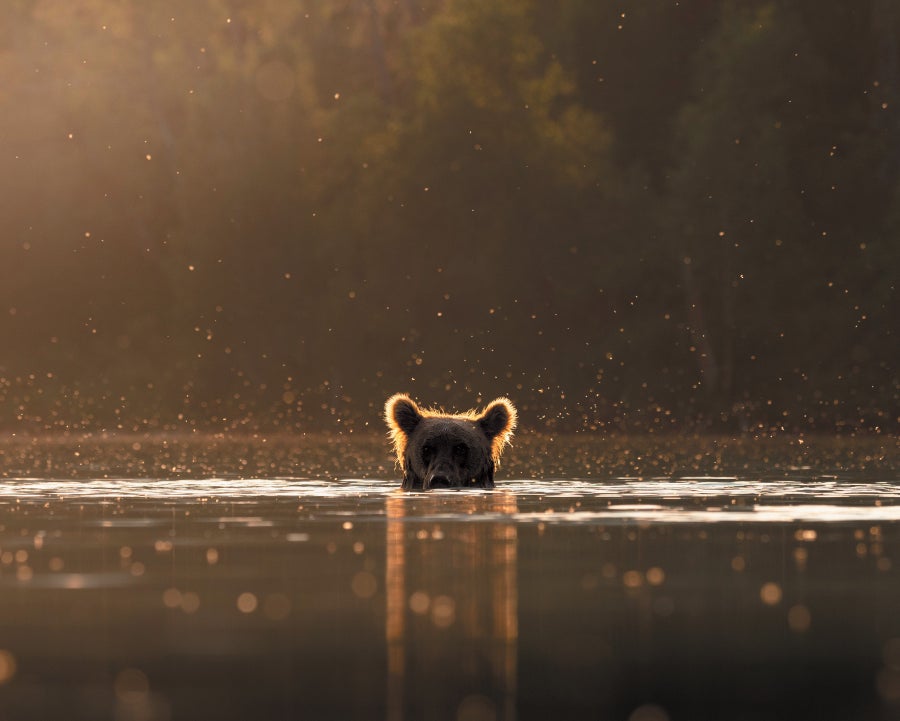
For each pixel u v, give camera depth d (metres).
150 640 18.77
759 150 139.00
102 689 16.09
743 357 141.50
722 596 22.47
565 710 15.33
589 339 146.62
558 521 34.34
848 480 52.38
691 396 140.50
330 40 171.25
